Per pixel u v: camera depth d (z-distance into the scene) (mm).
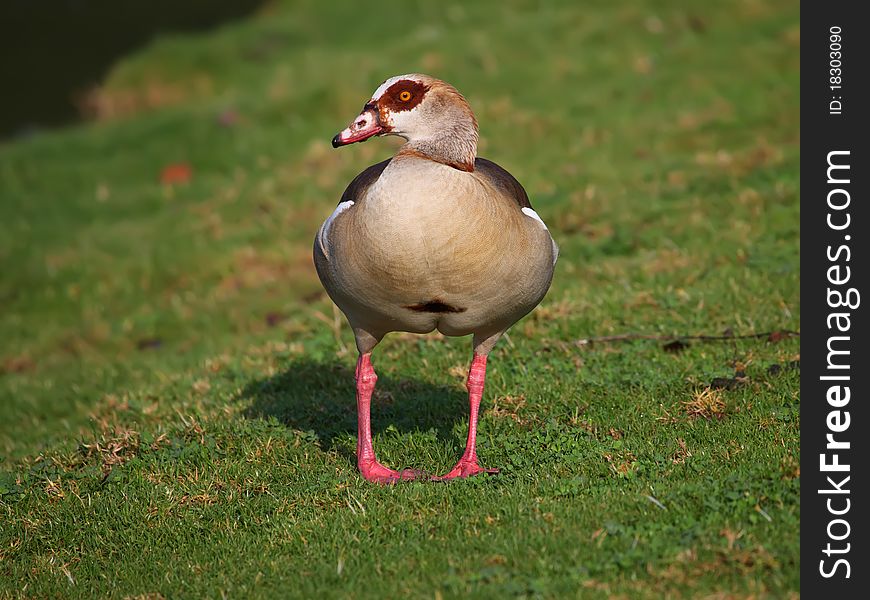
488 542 7598
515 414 10211
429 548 7637
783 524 7391
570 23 25047
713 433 9188
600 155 18953
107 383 14055
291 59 27094
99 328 16781
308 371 12125
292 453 9789
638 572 7051
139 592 7711
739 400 9859
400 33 28078
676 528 7461
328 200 19453
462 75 23141
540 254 8469
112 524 8789
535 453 9195
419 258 7801
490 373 11195
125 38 34688
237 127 23516
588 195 17078
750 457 8570
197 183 21594
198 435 10344
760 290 12672
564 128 20328
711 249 14383
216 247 18562
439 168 7844
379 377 11586
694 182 16984
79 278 18438
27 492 9516
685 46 22891
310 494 8805
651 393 10281
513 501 8156
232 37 30141
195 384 12375
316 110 23438
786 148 17719
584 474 8617
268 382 11953
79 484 9578
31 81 31797
